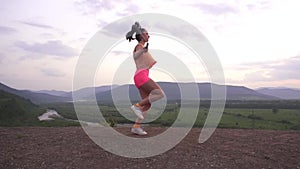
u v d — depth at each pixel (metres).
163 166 4.63
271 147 5.64
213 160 4.89
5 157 4.98
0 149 5.41
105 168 4.56
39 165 4.65
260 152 5.33
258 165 4.72
